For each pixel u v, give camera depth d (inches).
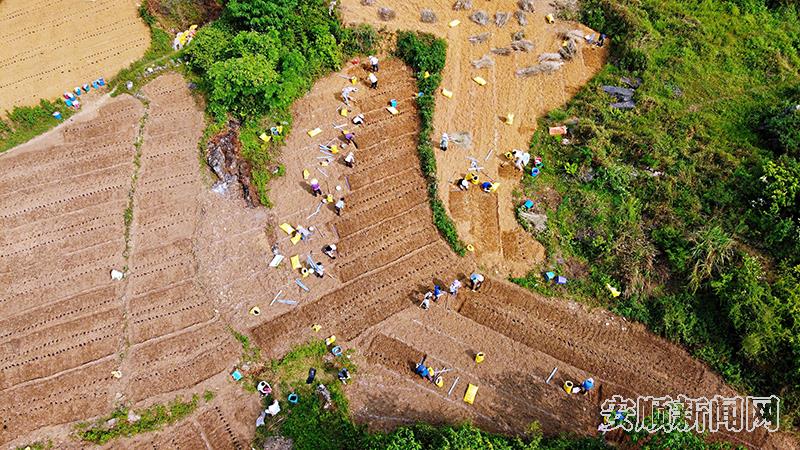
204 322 826.2
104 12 1144.2
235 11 1035.9
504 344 811.4
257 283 863.7
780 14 1182.9
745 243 869.2
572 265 877.8
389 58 1125.1
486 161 984.3
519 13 1170.0
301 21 1075.3
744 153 962.7
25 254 888.3
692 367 795.4
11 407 752.3
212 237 905.5
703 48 1116.5
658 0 1190.3
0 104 1031.6
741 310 786.8
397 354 799.1
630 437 714.2
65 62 1088.8
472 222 921.5
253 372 781.9
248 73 962.7
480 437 666.8
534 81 1090.1
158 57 1109.7
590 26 1162.6
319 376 779.4
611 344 814.5
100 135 1018.7
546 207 932.0
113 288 855.7
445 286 862.5
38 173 971.3
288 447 716.0
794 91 1045.2
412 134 1029.8
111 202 942.4
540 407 758.5
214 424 740.0
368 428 734.5
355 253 893.8
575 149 983.6
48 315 828.6
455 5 1177.4
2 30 1114.7
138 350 797.9
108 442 724.7
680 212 903.1
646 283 849.5
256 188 950.4
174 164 984.3
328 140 1018.1
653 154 956.0
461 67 1104.2
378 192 957.2
